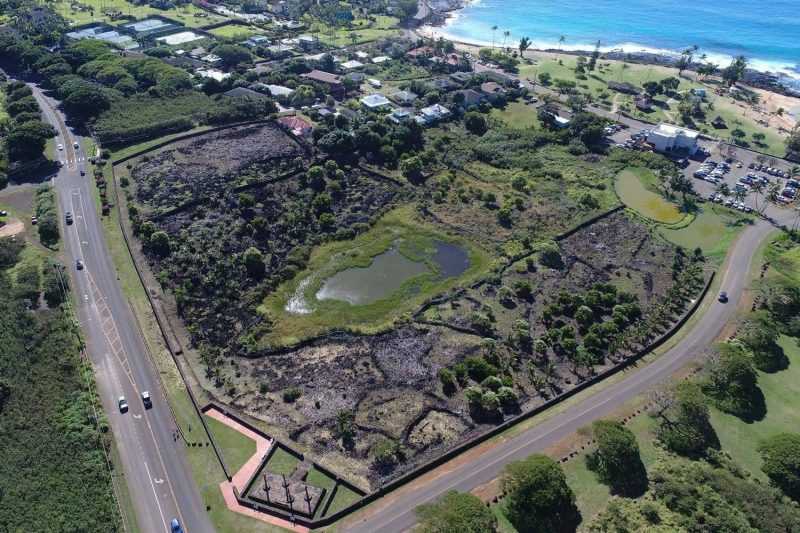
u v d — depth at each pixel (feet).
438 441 309.83
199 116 649.20
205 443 305.12
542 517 265.75
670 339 389.60
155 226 464.65
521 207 530.27
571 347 370.32
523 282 423.64
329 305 412.16
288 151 597.52
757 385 352.49
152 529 262.47
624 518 266.36
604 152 645.10
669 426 319.47
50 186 527.40
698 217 530.27
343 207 520.83
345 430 309.42
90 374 341.00
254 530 262.67
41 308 390.01
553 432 317.22
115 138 598.75
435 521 246.47
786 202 553.23
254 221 472.03
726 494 274.36
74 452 289.74
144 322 385.09
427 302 412.98
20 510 258.98
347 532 262.26
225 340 375.86
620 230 505.25
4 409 309.42
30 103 641.40
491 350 363.76
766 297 419.33
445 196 547.49
